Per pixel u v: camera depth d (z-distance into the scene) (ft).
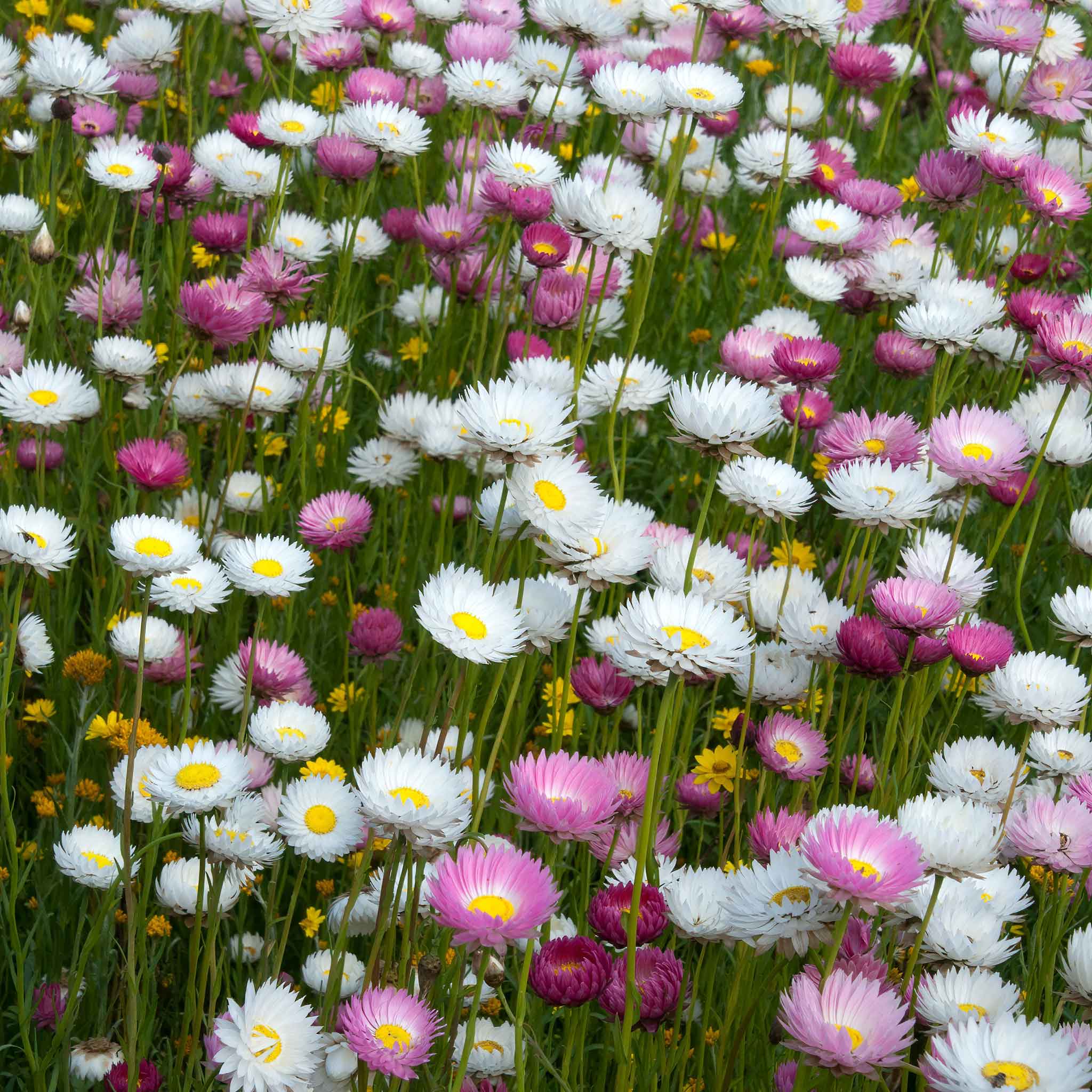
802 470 5.32
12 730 4.63
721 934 3.98
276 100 6.83
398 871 4.11
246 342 5.48
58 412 4.66
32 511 4.22
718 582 4.33
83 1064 4.12
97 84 5.57
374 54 6.88
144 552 3.94
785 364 4.58
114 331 5.31
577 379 4.70
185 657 4.40
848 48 6.45
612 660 3.96
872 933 4.00
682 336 6.36
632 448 5.98
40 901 4.29
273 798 4.24
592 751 4.47
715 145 6.59
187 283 4.95
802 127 6.81
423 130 5.28
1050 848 4.03
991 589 5.20
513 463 4.05
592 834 3.81
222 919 4.26
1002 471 4.35
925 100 8.77
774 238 6.49
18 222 5.05
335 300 5.33
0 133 6.44
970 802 4.11
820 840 3.73
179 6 6.08
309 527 4.79
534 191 4.87
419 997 3.89
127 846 3.92
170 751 4.01
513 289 5.26
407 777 3.85
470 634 3.93
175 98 6.92
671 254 6.48
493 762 4.06
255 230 6.11
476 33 5.98
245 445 5.28
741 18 6.63
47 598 4.77
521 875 3.74
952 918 3.95
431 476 5.24
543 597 4.20
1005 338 5.29
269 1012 3.78
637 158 6.54
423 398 5.14
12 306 5.55
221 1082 3.94
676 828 4.52
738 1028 4.02
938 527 5.35
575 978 3.81
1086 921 4.45
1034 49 6.08
